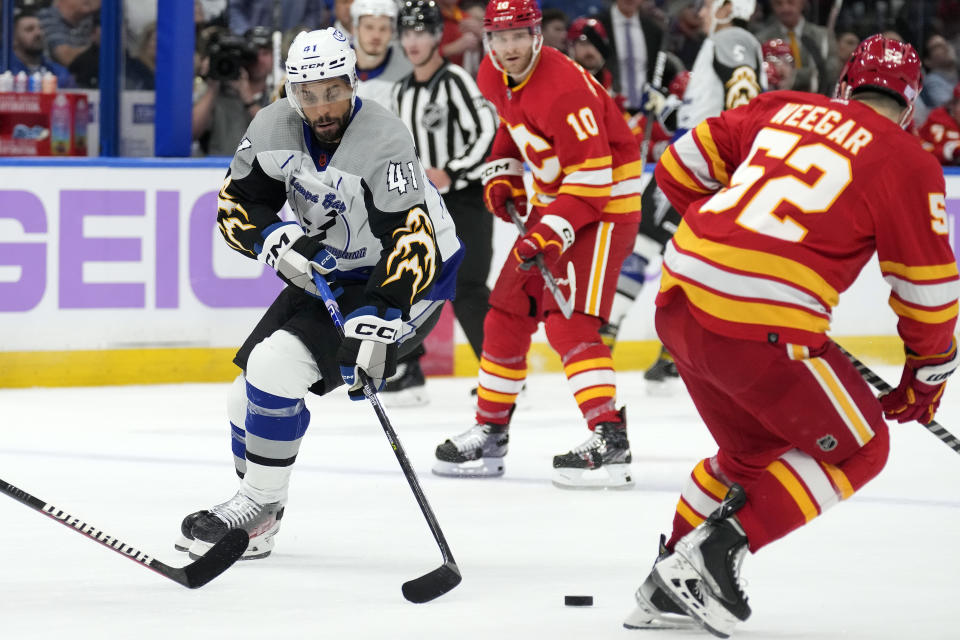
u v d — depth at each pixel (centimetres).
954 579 1130
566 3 3177
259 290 2491
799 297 924
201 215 2453
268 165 1144
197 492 1493
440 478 1605
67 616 988
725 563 908
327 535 1283
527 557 1203
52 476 1583
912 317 945
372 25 2281
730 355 940
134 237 2423
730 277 930
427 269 1126
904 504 1448
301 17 2884
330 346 1127
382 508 1414
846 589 1095
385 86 2314
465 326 2292
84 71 2888
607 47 2709
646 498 1493
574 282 1572
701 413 1025
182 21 2536
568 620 993
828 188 927
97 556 1181
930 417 1009
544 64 1546
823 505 932
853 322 2728
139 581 1096
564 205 1519
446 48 2853
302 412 1159
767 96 1015
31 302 2383
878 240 931
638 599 952
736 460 1027
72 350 2408
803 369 929
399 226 1124
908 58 973
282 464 1165
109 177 2402
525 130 1574
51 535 1262
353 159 1130
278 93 2325
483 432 1619
